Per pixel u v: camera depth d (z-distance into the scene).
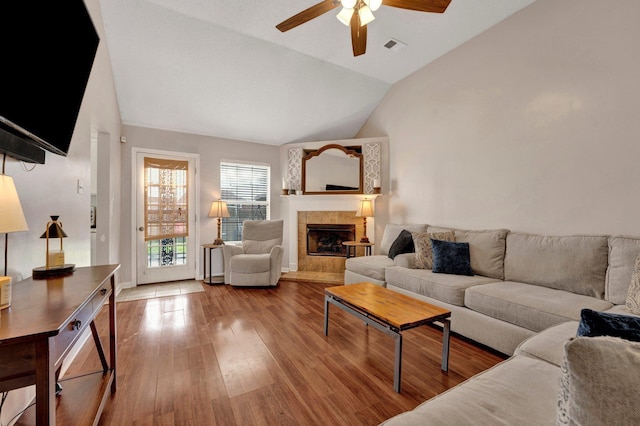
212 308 3.20
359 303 2.12
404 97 4.27
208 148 4.67
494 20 2.93
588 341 0.58
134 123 4.07
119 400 1.62
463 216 3.38
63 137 1.61
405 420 0.86
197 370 1.93
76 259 2.17
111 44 3.07
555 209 2.52
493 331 2.13
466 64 3.31
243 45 3.32
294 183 5.11
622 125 2.12
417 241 3.15
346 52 3.54
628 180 2.10
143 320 2.82
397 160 4.44
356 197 4.73
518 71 2.79
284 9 2.76
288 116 4.63
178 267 4.44
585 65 2.31
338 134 5.31
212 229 4.68
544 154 2.60
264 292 3.85
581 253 2.17
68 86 1.54
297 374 1.88
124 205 3.98
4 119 1.03
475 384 1.06
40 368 0.82
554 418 0.85
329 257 4.90
